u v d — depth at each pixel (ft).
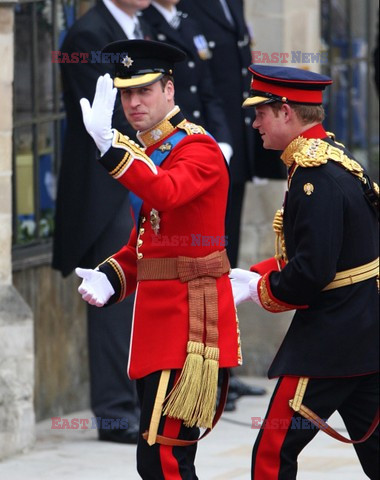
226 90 93.40
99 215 81.46
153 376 57.67
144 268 58.59
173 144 58.03
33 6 89.76
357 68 130.82
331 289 56.90
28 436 80.74
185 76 88.89
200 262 57.98
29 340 80.53
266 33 103.81
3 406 78.69
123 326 83.41
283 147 58.39
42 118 91.30
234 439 85.10
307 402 57.06
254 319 106.11
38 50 90.58
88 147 81.71
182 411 56.95
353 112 131.13
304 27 106.32
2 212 79.41
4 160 79.10
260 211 105.50
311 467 77.20
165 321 57.82
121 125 79.25
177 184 55.83
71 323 93.20
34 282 89.66
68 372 93.04
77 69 80.89
